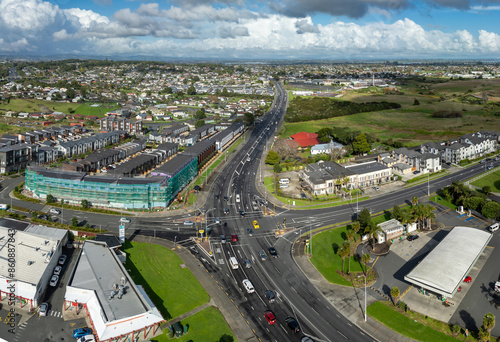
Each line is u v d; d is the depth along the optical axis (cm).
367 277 10906
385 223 13600
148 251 12019
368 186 18625
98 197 15488
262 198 17075
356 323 9006
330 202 16650
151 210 15325
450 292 9388
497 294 10075
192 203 16262
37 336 8062
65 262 11156
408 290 10300
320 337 8494
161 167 17575
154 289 10000
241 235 13425
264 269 11262
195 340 8231
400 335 8619
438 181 19112
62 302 9319
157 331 8444
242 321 8944
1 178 18538
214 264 11475
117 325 7800
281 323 8912
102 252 11000
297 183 19100
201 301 9650
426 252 12281
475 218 14862
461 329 8750
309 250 12400
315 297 9981
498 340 8356
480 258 11912
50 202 15512
